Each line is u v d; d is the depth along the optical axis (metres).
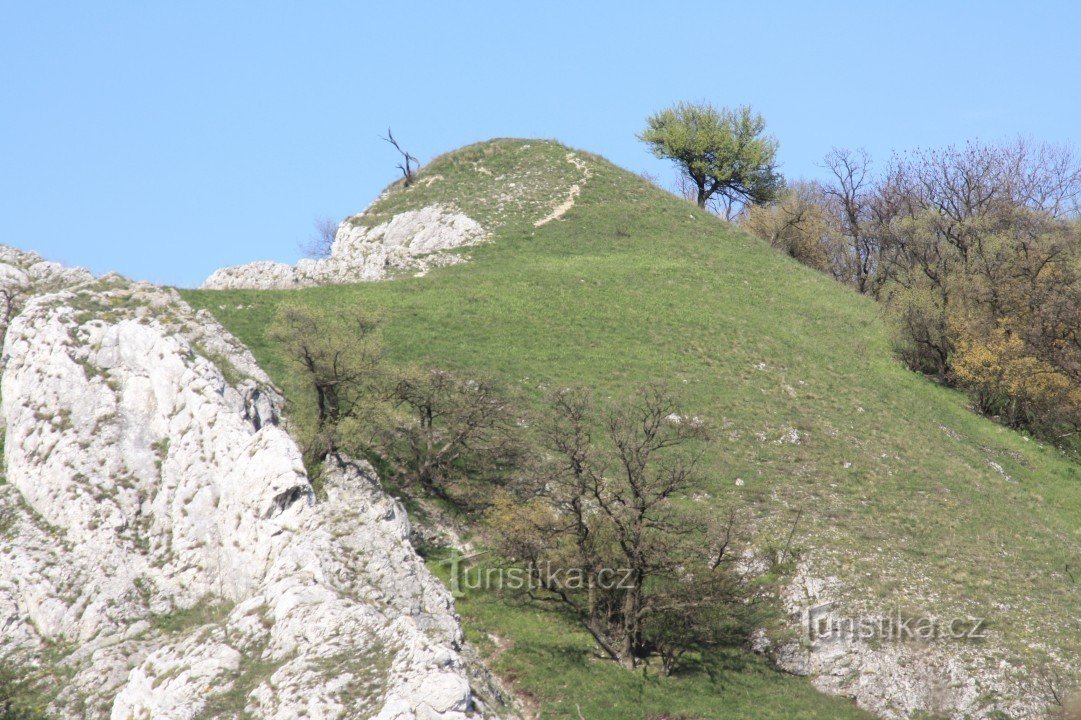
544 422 79.94
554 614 63.03
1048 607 66.25
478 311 100.44
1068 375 97.19
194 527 60.22
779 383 93.44
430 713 45.28
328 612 51.59
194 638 52.81
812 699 59.66
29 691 53.09
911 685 59.72
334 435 66.19
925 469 82.81
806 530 71.62
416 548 65.69
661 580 64.81
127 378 66.75
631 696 57.22
